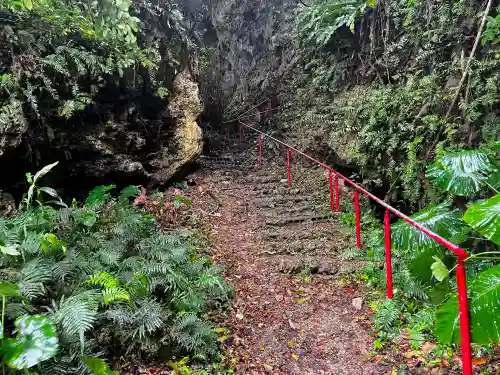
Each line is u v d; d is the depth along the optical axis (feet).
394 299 12.34
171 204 19.03
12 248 9.47
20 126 13.43
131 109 19.65
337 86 24.23
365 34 21.86
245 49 42.37
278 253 16.74
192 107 23.04
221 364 10.00
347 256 15.99
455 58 15.10
